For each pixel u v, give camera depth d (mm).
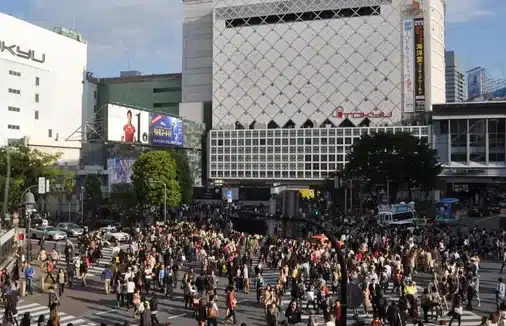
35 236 56219
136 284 29938
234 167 123125
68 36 117062
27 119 96312
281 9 123062
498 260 44031
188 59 135500
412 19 113938
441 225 62906
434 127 111250
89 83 145375
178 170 74438
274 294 26812
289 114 122438
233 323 26594
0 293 29922
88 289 34719
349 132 114500
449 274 29453
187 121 120250
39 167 66125
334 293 29656
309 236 46281
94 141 100188
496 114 106625
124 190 75812
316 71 120562
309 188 109438
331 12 119938
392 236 45594
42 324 21469
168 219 70062
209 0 134000
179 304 30688
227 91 127125
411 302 25422
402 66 114312
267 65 124250
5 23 95625
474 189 118625
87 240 45250
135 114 99125
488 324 20656
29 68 96688
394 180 82375
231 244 39469
